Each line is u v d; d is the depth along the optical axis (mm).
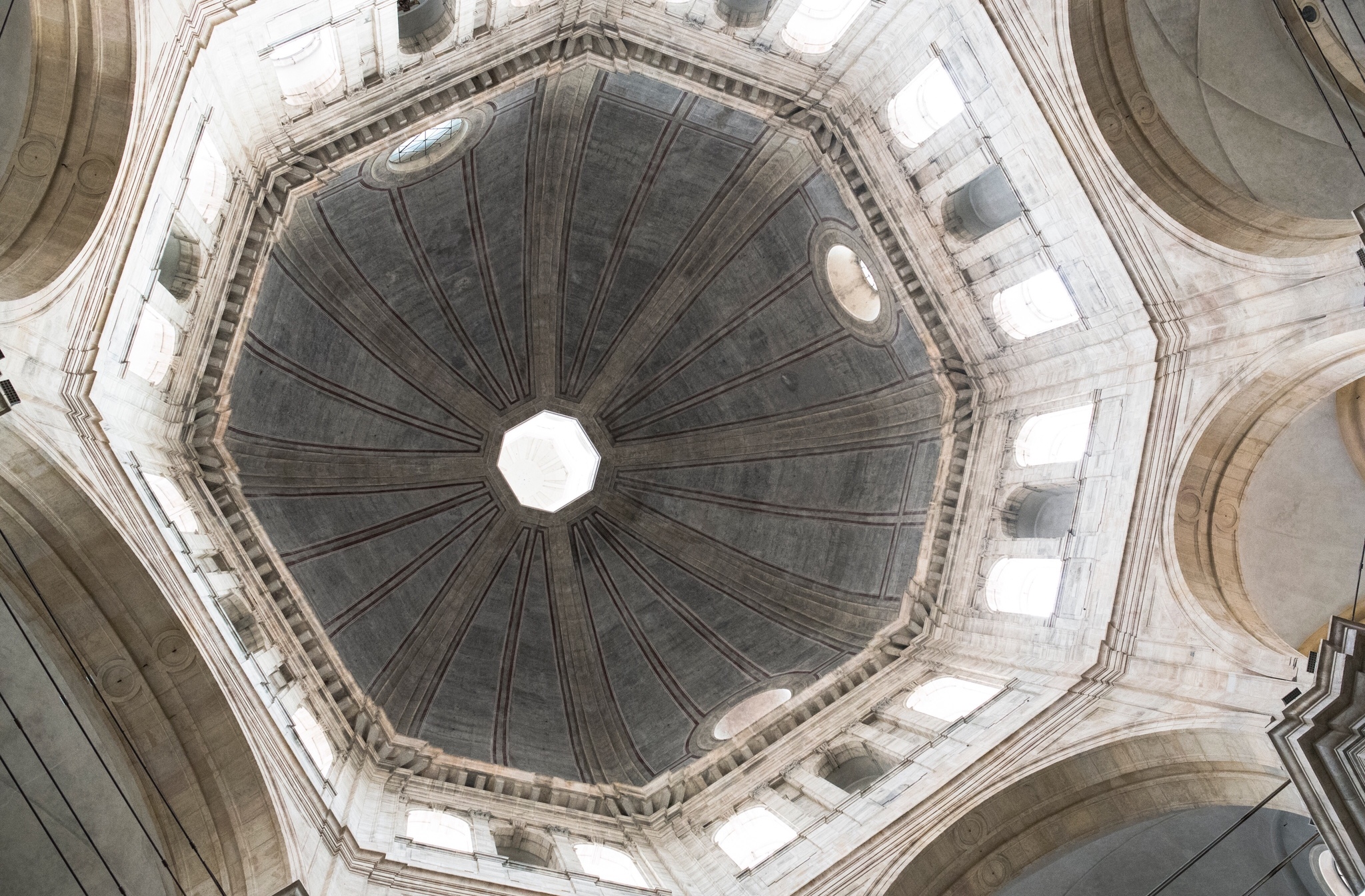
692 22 19672
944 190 19969
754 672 25594
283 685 18750
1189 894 17812
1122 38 16156
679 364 28375
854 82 20531
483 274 26953
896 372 24234
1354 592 17844
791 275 25438
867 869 16594
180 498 18375
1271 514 17438
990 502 21750
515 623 27344
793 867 17531
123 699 14227
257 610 19406
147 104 13383
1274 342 15430
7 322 12070
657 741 24984
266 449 24250
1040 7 16344
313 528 24734
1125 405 18125
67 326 13531
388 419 27172
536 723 25031
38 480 12883
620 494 29078
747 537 27609
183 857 14242
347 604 24516
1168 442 17234
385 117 19000
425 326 27000
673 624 27469
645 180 25219
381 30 16656
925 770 18250
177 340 17812
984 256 20000
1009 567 21141
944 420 22922
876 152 20859
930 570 23000
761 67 20578
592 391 29188
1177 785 15719
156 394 17766
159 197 14664
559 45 20172
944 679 21438
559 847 19531
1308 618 17859
